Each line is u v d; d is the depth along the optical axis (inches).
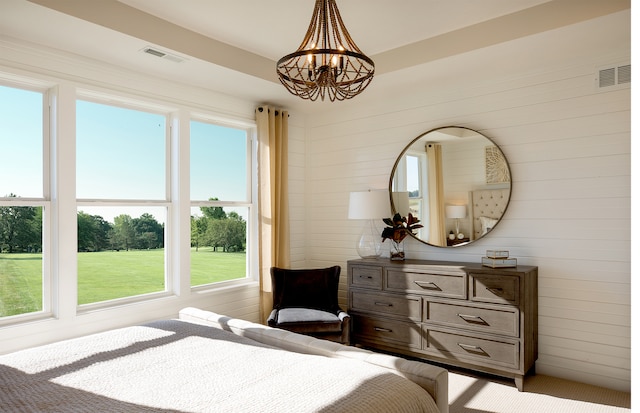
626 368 117.6
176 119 142.7
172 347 85.5
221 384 66.6
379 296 144.0
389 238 151.9
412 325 136.6
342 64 72.8
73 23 98.3
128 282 133.7
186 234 143.6
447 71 134.0
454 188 147.3
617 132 119.0
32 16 94.7
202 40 121.0
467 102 146.0
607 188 120.5
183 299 141.7
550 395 115.5
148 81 133.7
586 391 118.0
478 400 113.0
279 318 138.0
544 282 130.5
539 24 106.1
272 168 165.2
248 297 162.6
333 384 65.9
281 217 171.3
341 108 178.7
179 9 106.2
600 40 111.7
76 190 121.6
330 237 183.2
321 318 137.3
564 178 127.3
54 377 70.3
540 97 131.3
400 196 159.8
